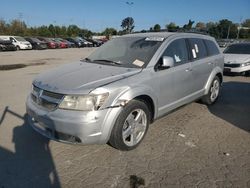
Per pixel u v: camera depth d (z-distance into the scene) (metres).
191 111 6.02
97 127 3.52
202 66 5.67
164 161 3.79
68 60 19.11
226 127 5.10
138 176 3.43
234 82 9.96
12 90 8.13
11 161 3.74
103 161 3.78
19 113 5.75
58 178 3.38
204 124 5.23
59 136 3.63
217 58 6.36
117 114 3.69
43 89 3.79
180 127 5.05
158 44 4.75
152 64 4.39
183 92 5.18
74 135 3.49
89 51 31.53
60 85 3.71
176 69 4.82
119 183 3.28
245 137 4.65
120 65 4.48
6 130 4.79
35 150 4.06
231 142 4.44
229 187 3.22
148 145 4.28
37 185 3.23
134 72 4.13
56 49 36.47
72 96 3.50
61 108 3.54
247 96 7.57
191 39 5.58
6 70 13.06
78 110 3.48
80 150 4.07
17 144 4.24
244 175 3.47
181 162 3.77
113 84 3.71
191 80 5.34
